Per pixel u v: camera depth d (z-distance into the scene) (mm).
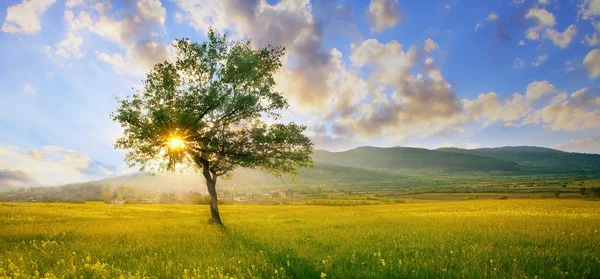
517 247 9961
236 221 26016
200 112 21234
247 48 23703
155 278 7332
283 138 22609
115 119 20516
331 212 38312
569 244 10469
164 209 48625
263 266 7988
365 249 10180
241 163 23281
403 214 30203
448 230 15156
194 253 10391
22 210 35938
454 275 7051
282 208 58125
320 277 7102
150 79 21453
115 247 12000
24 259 9773
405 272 7262
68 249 11727
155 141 20344
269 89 23500
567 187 198125
